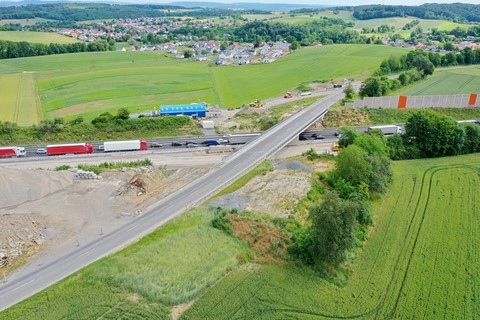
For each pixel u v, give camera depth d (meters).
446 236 78.12
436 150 117.19
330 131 134.25
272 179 96.50
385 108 148.38
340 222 66.00
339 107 146.75
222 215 78.56
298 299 60.97
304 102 162.75
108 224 78.44
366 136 107.50
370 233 79.31
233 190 91.19
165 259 65.94
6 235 70.75
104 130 128.25
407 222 82.81
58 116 156.00
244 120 144.62
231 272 64.94
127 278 61.53
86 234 75.06
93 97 185.12
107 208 84.38
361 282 66.31
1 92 192.88
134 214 82.00
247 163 103.00
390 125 133.88
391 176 99.62
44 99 181.88
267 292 61.41
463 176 103.81
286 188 92.00
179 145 121.38
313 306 60.12
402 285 65.62
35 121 149.25
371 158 95.00
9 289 60.84
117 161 109.06
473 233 79.06
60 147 112.38
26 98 182.75
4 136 120.94
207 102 179.62
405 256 72.56
